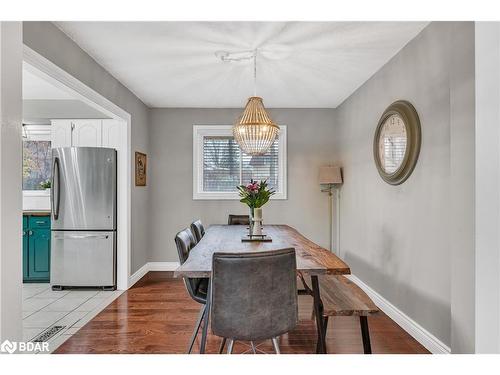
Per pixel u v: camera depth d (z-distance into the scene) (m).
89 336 2.56
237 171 4.98
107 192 3.79
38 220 4.04
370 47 2.78
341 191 4.61
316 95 4.25
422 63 2.48
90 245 3.77
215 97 4.33
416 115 2.55
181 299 3.48
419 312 2.51
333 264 1.88
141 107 4.48
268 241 2.63
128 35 2.55
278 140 4.98
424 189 2.44
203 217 4.88
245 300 1.56
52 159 3.74
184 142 4.88
